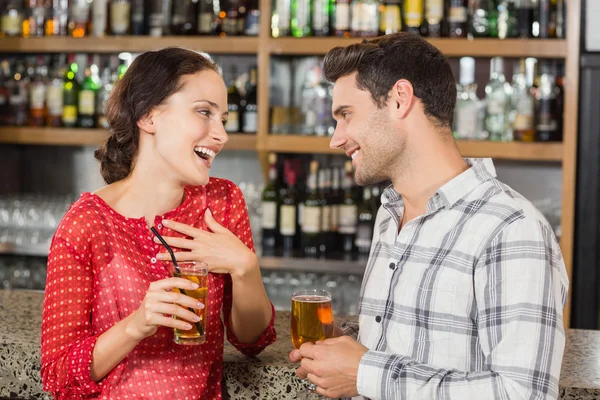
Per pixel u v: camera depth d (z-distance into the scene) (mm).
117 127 1479
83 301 1405
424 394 1230
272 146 3375
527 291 1213
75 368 1352
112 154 1512
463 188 1344
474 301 1284
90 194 1478
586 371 1607
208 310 1495
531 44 3150
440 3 3262
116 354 1354
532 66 3297
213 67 1479
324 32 3354
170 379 1447
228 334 1617
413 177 1401
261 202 3588
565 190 3158
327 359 1312
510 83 3467
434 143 1387
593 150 3166
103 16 3518
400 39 1398
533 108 3230
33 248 3549
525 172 3578
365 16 3312
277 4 3377
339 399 1558
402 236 1377
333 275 3459
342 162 3662
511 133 3275
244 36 3385
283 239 3518
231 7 3434
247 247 1586
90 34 3564
